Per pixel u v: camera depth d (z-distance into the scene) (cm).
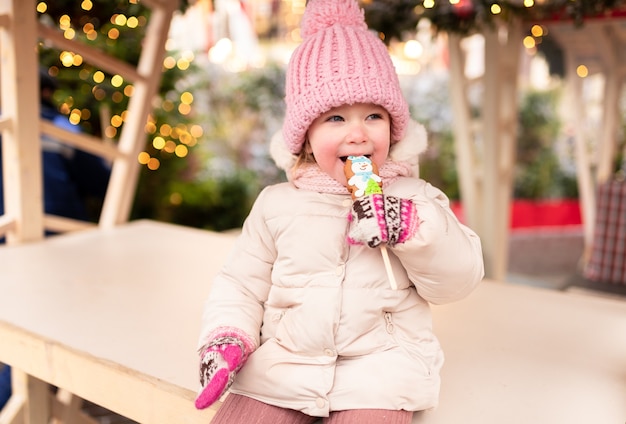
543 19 316
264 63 578
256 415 120
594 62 425
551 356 161
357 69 121
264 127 586
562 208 635
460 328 179
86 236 279
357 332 121
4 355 179
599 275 373
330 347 120
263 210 132
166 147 396
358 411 116
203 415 137
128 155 297
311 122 124
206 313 129
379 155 124
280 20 575
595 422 129
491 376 149
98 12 290
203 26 328
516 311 193
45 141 303
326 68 122
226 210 489
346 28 129
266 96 575
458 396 139
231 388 128
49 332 173
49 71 330
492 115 329
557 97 654
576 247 574
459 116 354
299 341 121
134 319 184
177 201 444
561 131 654
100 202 392
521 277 486
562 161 649
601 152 435
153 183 427
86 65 332
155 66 294
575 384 146
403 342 124
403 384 118
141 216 427
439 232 111
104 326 178
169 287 213
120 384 151
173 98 388
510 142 352
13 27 245
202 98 565
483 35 318
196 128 435
